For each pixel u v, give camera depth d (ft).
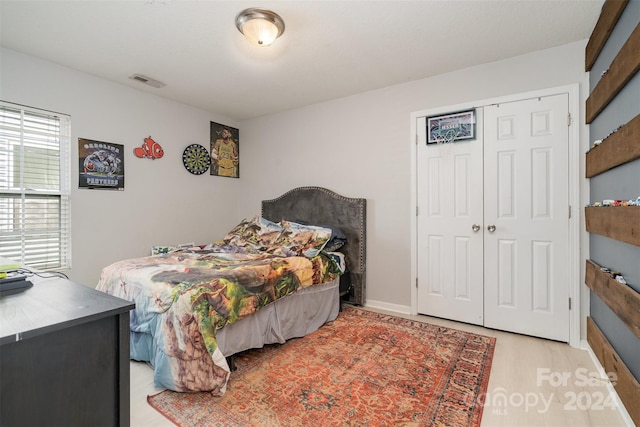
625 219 4.77
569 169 7.79
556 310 7.95
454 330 8.63
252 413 5.13
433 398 5.53
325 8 6.33
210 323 5.72
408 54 8.29
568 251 7.80
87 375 3.06
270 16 6.35
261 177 13.78
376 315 9.91
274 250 9.47
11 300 3.39
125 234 10.30
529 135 8.27
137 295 6.42
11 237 8.15
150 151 10.99
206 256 8.83
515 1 6.16
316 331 8.63
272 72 9.36
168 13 6.50
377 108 10.69
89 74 9.42
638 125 4.38
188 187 12.26
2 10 6.35
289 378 6.17
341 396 5.59
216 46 7.85
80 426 3.01
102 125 9.73
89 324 3.07
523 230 8.36
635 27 4.70
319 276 8.78
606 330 6.23
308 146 12.37
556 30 7.18
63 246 9.04
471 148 9.07
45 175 8.68
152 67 9.02
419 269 9.93
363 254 10.82
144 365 6.59
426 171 9.80
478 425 4.86
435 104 9.61
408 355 7.14
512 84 8.48
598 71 6.79
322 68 9.09
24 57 8.20
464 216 9.19
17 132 8.20
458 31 7.22
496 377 6.23
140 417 5.02
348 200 11.04
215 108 12.65
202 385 5.54
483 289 8.91
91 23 6.85
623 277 5.26
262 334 7.14
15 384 2.61
